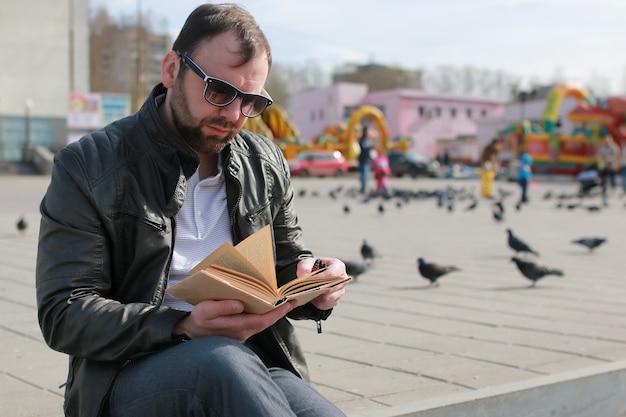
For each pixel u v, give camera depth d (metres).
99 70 82.19
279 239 2.84
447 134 75.56
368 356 4.67
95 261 2.34
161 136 2.48
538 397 3.81
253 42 2.38
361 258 9.43
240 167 2.68
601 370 4.13
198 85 2.38
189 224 2.56
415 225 14.42
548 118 41.19
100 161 2.40
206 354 2.09
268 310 2.21
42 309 2.30
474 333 5.34
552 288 7.35
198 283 2.14
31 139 40.66
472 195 22.39
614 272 8.45
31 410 3.58
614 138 38.56
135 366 2.22
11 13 39.88
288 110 100.94
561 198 22.14
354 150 45.47
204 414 2.07
